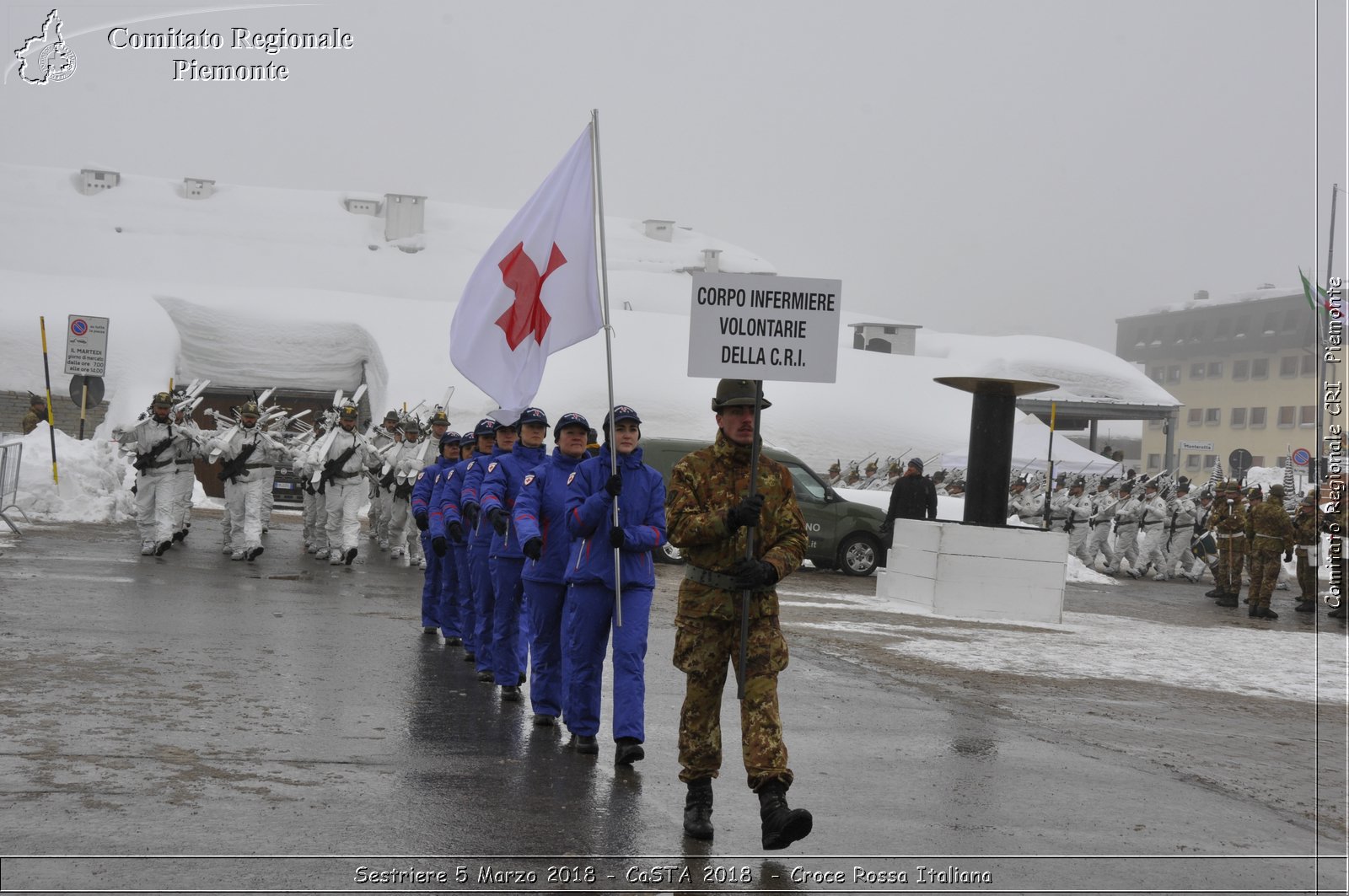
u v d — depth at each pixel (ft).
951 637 48.62
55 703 25.45
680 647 20.11
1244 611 75.77
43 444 78.07
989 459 60.59
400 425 67.05
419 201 249.75
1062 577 57.67
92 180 244.01
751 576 19.04
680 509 19.90
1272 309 227.40
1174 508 102.42
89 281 164.86
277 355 167.53
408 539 65.10
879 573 62.39
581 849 18.49
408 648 37.14
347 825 18.66
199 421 161.38
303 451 64.54
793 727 28.71
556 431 27.58
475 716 27.99
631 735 23.76
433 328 171.22
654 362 173.27
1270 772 27.91
